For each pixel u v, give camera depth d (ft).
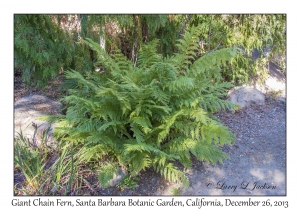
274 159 10.32
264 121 13.32
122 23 9.92
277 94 15.79
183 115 9.33
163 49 13.37
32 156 9.22
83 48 11.12
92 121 9.45
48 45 10.58
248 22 14.48
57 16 10.50
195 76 9.80
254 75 16.22
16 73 16.83
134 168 8.70
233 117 13.70
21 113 11.56
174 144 9.30
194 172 9.52
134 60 12.89
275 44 15.61
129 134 9.66
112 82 8.34
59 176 8.21
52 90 14.49
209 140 8.19
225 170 9.69
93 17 9.86
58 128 9.10
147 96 8.63
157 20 10.53
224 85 10.29
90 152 8.58
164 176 9.05
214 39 15.03
